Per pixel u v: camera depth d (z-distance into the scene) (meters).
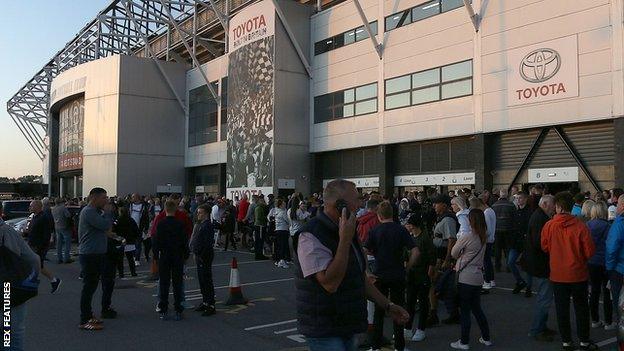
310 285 3.34
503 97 19.27
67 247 16.83
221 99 35.72
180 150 40.16
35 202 13.71
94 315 8.94
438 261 8.20
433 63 22.08
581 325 6.55
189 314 9.07
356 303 3.38
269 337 7.53
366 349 6.90
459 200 9.02
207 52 41.12
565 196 6.69
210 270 9.08
